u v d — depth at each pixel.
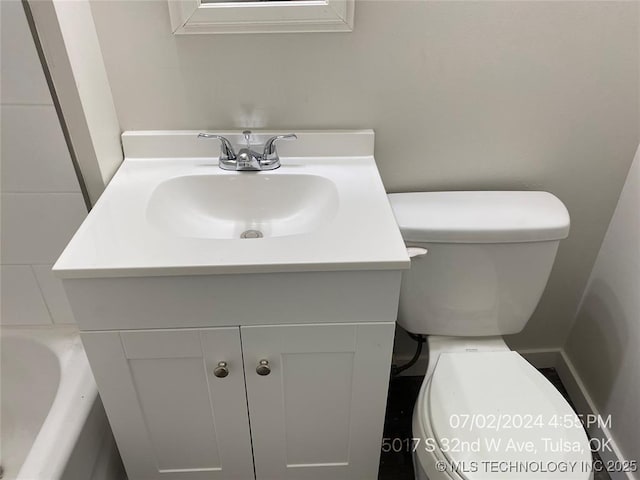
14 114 1.00
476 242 1.13
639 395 1.27
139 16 1.03
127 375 1.00
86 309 0.89
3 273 1.23
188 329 0.94
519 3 1.05
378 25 1.06
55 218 1.15
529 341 1.68
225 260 0.84
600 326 1.45
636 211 1.26
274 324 0.94
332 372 1.03
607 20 1.07
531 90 1.16
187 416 1.09
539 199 1.22
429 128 1.21
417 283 1.21
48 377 1.30
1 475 1.29
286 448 1.18
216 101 1.15
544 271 1.19
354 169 1.17
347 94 1.15
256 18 1.03
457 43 1.09
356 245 0.89
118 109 1.15
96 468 1.16
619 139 1.24
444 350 1.29
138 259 0.84
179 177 1.12
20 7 0.88
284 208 1.17
